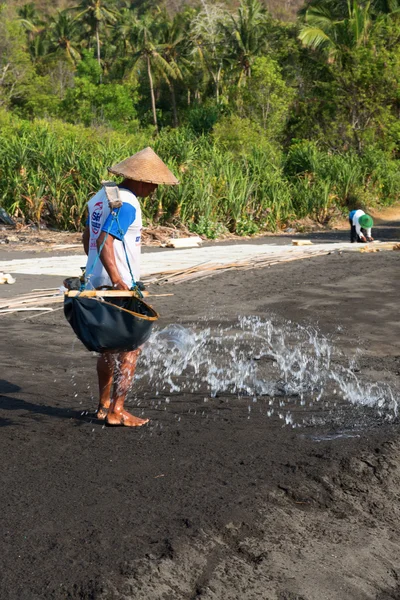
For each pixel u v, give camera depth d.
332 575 2.99
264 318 8.52
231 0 86.62
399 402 5.19
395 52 40.62
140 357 6.51
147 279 11.59
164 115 71.38
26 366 6.02
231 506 3.27
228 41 63.38
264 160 27.33
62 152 21.91
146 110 71.62
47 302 9.09
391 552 3.28
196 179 22.42
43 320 8.11
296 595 2.80
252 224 24.14
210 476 3.63
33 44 80.81
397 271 12.88
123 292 4.20
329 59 42.66
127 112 60.59
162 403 5.05
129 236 4.32
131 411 4.82
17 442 4.11
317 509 3.46
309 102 43.53
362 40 42.09
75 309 4.07
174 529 3.02
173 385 5.58
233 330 7.80
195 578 2.75
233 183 23.70
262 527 3.16
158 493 3.40
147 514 3.16
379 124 39.78
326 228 28.05
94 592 2.54
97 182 20.72
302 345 7.11
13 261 13.84
